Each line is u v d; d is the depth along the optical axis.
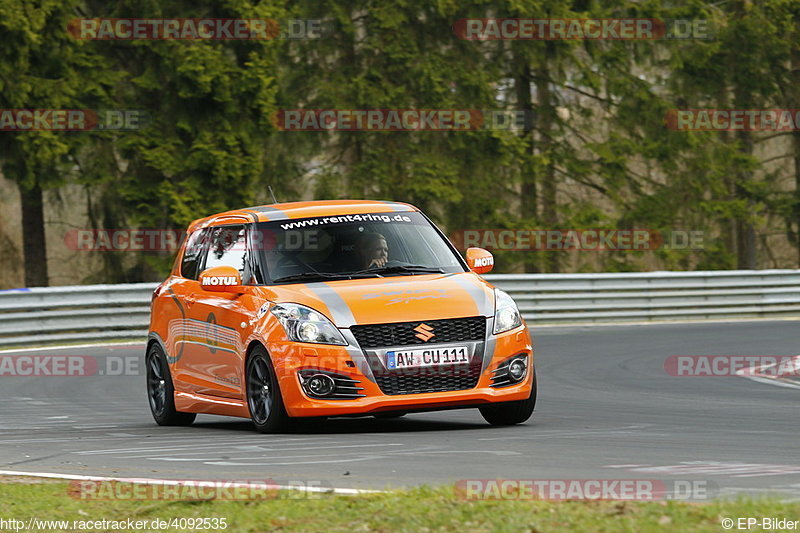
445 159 118.56
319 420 30.42
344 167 120.75
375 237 33.03
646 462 24.52
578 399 39.56
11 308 64.25
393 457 25.62
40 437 32.59
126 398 43.88
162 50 96.19
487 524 17.45
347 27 116.75
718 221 141.00
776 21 135.75
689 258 139.00
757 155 148.50
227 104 97.25
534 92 130.00
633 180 136.00
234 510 19.48
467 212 121.69
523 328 31.11
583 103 132.00
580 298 77.69
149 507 20.06
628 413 35.09
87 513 19.92
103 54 99.31
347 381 29.30
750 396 39.91
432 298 30.38
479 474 23.12
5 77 90.50
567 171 132.12
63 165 95.56
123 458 27.14
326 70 119.75
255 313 31.14
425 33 120.88
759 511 17.83
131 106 99.81
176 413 35.78
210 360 33.38
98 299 67.69
